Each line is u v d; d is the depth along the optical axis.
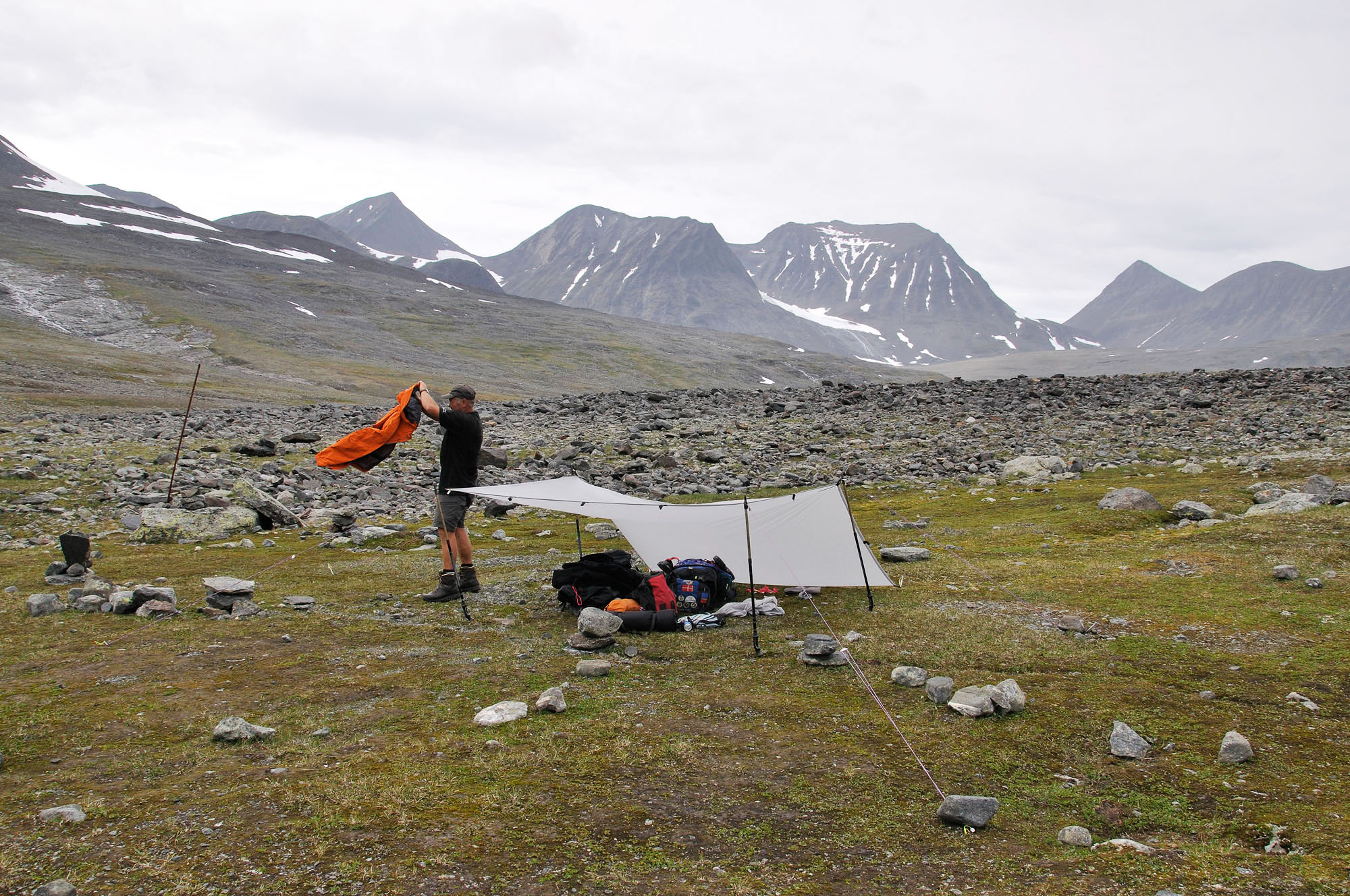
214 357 112.31
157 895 4.22
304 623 9.87
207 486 21.30
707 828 5.10
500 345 181.12
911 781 5.77
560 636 9.43
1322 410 31.03
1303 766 5.88
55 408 47.09
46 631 9.33
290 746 6.25
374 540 16.30
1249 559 11.81
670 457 27.25
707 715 6.99
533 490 11.90
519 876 4.48
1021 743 6.38
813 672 8.12
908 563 13.19
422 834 4.91
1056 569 12.19
